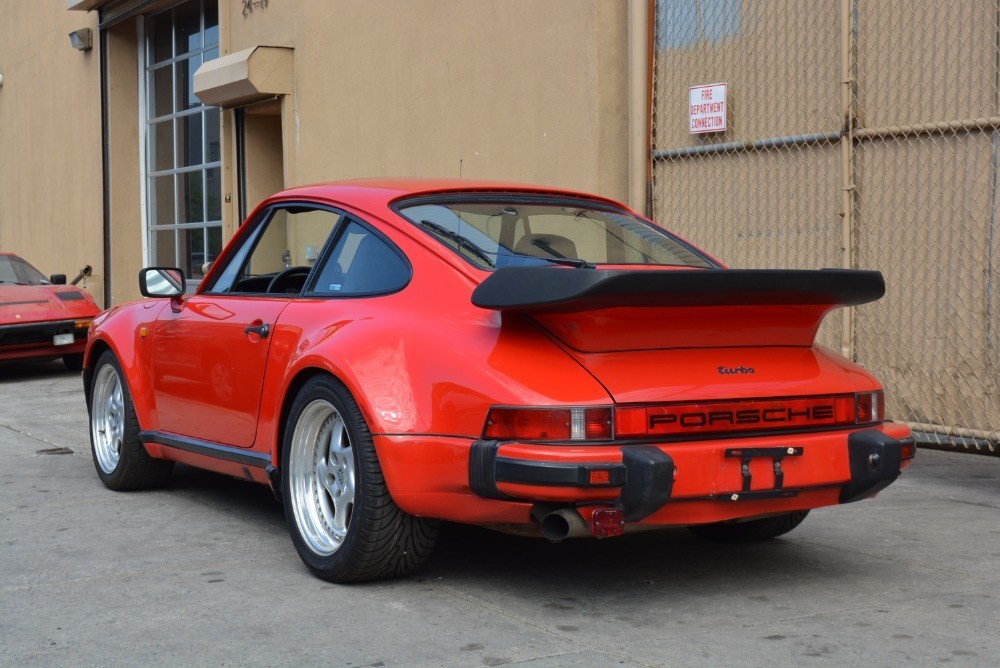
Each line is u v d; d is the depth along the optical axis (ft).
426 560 13.41
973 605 12.53
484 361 11.80
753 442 11.89
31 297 38.65
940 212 21.99
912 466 21.31
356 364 12.75
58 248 60.54
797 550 15.23
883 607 12.46
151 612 12.31
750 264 25.31
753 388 12.09
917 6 22.07
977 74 21.31
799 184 24.29
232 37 43.39
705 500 11.75
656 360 11.93
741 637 11.36
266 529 16.43
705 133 25.99
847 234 23.21
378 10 34.88
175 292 17.29
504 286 11.78
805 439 12.22
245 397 15.24
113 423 19.51
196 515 17.39
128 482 19.02
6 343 36.91
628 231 15.14
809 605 12.53
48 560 14.64
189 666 10.60
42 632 11.66
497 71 30.27
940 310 22.11
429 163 33.12
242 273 16.56
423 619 11.99
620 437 11.33
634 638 11.33
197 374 16.51
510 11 29.71
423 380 12.27
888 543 15.60
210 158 49.26
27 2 62.44
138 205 55.36
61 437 25.63
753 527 15.28
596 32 27.02
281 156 44.45
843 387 12.73
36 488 19.63
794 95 24.29
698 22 26.03
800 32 24.11
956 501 18.38
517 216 14.49
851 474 12.50
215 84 41.24
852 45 23.03
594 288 10.94
